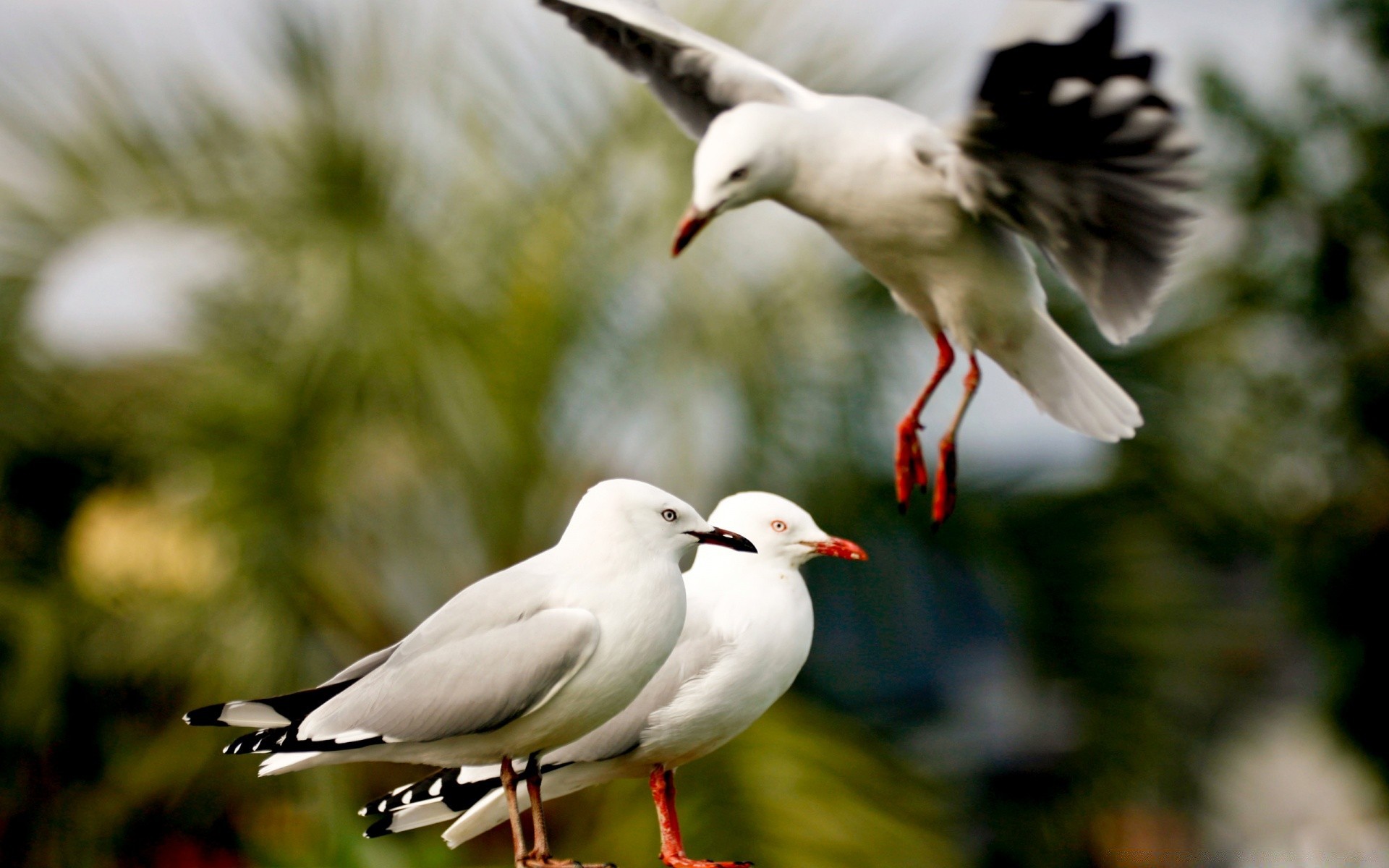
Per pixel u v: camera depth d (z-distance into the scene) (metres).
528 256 11.18
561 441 11.09
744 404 11.07
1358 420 16.09
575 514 6.09
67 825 11.10
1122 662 11.89
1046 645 11.88
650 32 6.96
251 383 10.95
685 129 7.32
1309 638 16.05
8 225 11.30
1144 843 14.14
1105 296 6.09
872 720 11.52
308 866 9.71
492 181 11.37
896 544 11.67
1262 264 16.44
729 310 11.12
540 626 5.80
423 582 11.04
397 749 5.96
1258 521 13.59
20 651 11.05
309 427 10.78
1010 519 11.78
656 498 6.02
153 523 11.09
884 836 10.20
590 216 11.30
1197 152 5.34
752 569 7.15
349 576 10.95
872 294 11.23
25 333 11.46
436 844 9.25
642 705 6.89
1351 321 16.48
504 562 11.01
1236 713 13.07
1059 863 12.17
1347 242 16.45
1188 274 14.97
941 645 12.28
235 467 10.71
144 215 11.34
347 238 11.11
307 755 6.03
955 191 5.81
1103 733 11.94
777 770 10.13
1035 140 5.45
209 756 10.70
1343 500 15.95
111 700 11.28
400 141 11.38
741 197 6.07
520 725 5.86
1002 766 12.14
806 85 11.08
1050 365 6.57
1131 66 5.20
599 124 11.40
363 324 10.83
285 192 11.28
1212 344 13.31
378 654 6.21
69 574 11.32
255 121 11.39
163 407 11.25
